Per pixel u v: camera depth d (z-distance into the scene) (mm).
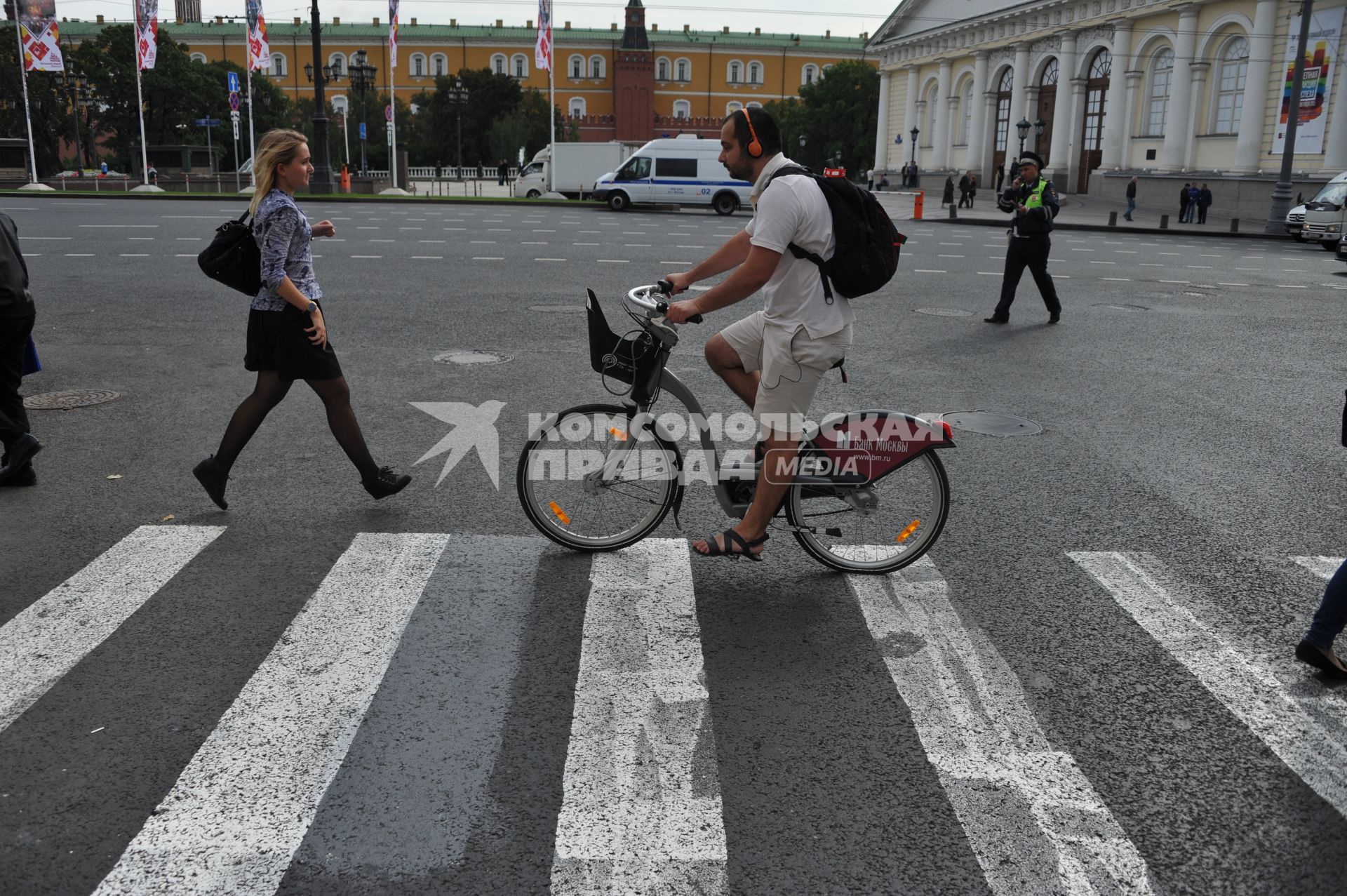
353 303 12383
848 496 4527
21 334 5516
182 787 2939
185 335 10039
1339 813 2969
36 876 2562
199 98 79562
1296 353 10742
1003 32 56188
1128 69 48094
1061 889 2604
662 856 2678
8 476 5602
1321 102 39062
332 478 5871
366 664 3699
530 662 3736
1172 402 8320
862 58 111938
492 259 17922
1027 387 8734
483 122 100375
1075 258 22156
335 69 101688
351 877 2576
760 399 4301
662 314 4430
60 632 3914
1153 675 3768
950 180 46094
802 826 2820
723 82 111312
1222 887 2633
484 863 2637
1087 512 5570
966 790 3012
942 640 4008
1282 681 3748
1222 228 36531
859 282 4117
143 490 5605
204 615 4094
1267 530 5363
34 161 51000
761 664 3773
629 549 4879
